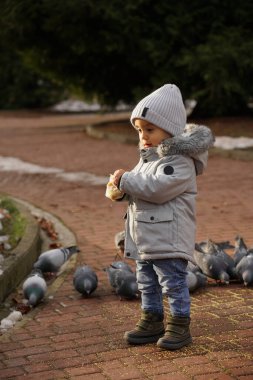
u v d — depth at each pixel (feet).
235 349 18.51
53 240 32.78
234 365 17.43
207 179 49.57
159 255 18.20
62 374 17.46
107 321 21.42
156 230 18.26
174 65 78.23
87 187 48.32
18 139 83.87
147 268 19.16
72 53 84.89
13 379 17.29
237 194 43.70
